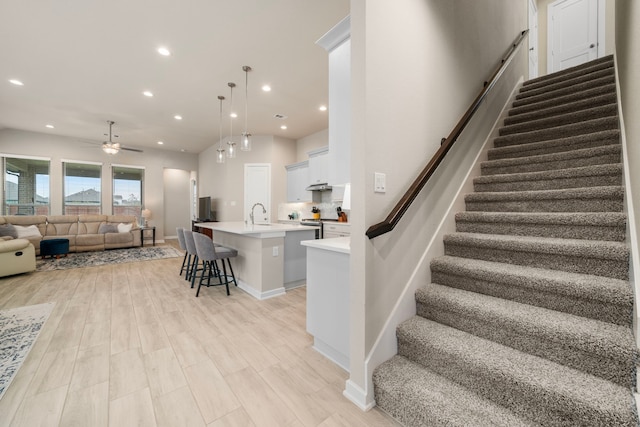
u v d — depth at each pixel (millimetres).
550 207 2100
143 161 8617
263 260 3395
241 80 4180
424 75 1998
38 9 2664
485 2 2930
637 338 1125
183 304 3170
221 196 7875
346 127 2061
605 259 1516
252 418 1445
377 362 1571
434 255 2078
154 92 4582
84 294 3506
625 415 959
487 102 3014
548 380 1163
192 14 2760
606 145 2250
